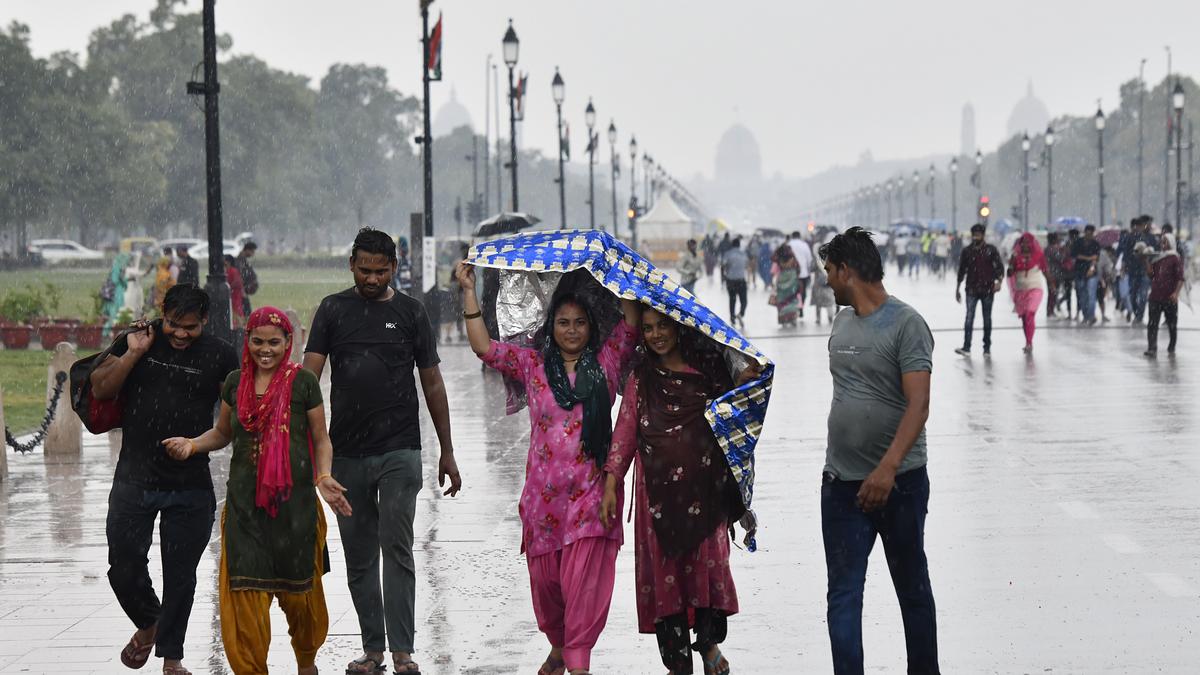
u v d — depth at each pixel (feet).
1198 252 364.38
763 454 91.09
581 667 43.39
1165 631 49.24
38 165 539.29
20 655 49.67
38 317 209.15
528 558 45.27
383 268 48.11
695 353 44.62
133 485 46.21
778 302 213.05
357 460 47.83
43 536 70.33
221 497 80.18
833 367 43.01
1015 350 161.79
